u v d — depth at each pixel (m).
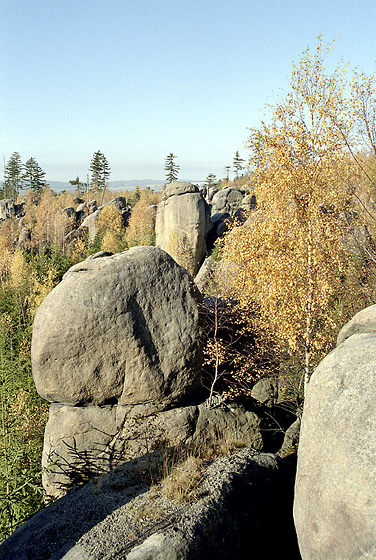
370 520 3.90
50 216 55.69
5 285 32.09
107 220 49.12
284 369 11.40
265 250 10.80
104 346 9.06
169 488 6.46
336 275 10.91
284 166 10.52
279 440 10.78
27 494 7.74
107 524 5.91
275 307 10.40
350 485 4.17
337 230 11.20
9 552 5.75
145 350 9.31
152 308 9.55
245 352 11.66
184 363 9.66
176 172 101.00
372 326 5.45
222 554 5.70
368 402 4.41
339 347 5.38
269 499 6.94
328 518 4.29
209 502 6.18
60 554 5.49
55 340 8.89
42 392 9.27
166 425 9.34
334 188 11.18
